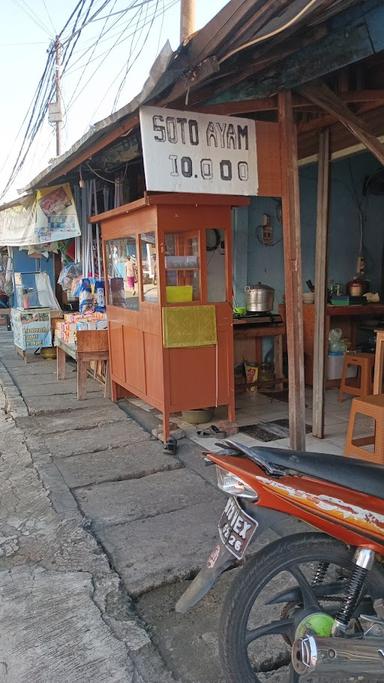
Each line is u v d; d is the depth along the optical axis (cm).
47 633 228
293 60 312
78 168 614
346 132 482
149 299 462
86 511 340
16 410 562
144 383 488
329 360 620
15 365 841
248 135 340
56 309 919
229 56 261
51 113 1285
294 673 189
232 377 471
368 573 179
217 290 458
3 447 461
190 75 280
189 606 178
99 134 380
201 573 181
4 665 211
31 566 280
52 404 585
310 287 665
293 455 183
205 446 449
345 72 373
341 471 180
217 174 331
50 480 386
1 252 1550
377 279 742
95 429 500
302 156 605
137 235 467
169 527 318
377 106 395
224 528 180
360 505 175
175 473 399
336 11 245
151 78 271
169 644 227
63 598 251
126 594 256
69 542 301
